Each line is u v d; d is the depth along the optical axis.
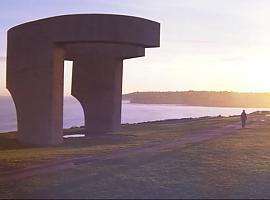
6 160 18.80
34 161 18.44
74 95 40.38
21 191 12.55
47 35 28.75
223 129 40.97
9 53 31.86
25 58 29.78
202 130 39.88
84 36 28.30
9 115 138.12
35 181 13.96
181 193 12.74
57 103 28.97
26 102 29.73
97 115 39.94
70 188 12.98
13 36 31.22
